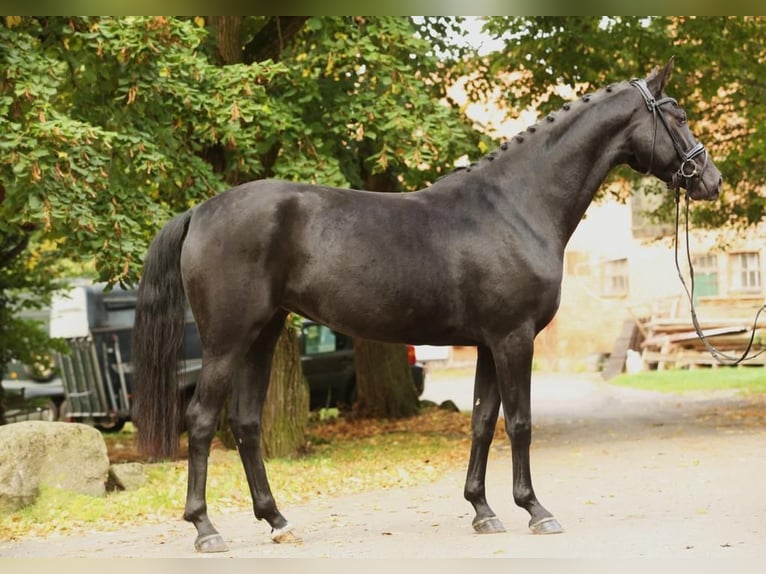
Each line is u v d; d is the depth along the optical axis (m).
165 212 11.52
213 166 13.39
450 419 18.59
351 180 13.98
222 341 7.04
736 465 10.85
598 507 8.71
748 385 22.73
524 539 7.25
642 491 9.48
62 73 11.21
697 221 18.95
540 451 13.62
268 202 7.07
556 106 16.11
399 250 7.11
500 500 9.44
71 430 9.56
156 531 8.34
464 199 7.40
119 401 19.98
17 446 9.09
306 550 7.14
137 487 10.21
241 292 7.01
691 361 28.02
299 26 13.83
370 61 12.80
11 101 10.08
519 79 16.84
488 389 7.62
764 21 15.57
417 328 7.22
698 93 16.56
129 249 10.76
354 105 12.67
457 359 35.44
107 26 11.13
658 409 19.02
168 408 7.18
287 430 13.59
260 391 7.54
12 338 17.81
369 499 9.95
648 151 7.62
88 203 10.69
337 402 20.75
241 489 10.40
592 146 7.60
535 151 7.57
